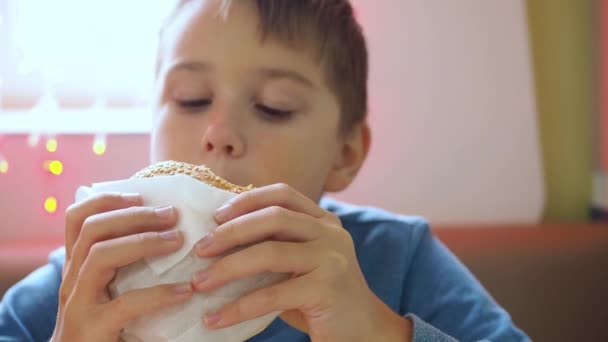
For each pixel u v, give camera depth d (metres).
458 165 0.97
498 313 0.64
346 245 0.46
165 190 0.44
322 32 0.62
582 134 1.00
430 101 0.96
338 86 0.63
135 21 1.00
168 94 0.59
